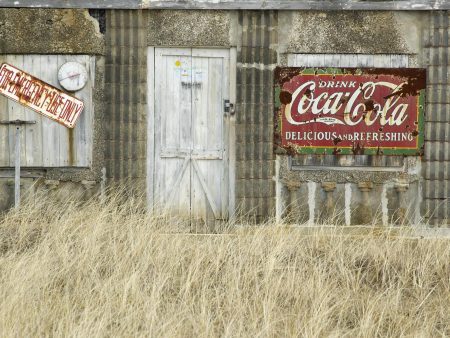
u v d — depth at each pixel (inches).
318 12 705.0
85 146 704.4
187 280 519.5
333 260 585.9
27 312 456.1
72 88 700.0
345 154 706.8
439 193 705.6
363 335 468.4
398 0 700.7
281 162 706.8
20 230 609.9
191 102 711.1
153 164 710.5
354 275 566.9
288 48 703.7
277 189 708.0
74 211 661.9
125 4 695.1
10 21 696.4
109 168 701.3
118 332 448.1
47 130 704.4
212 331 457.7
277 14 703.7
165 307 497.0
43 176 705.6
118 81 701.3
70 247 584.4
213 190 713.6
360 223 708.0
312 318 466.6
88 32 697.6
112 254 564.1
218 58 709.9
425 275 565.0
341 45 704.4
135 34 700.7
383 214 708.7
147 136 709.9
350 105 705.6
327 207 707.4
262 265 555.5
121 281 507.2
